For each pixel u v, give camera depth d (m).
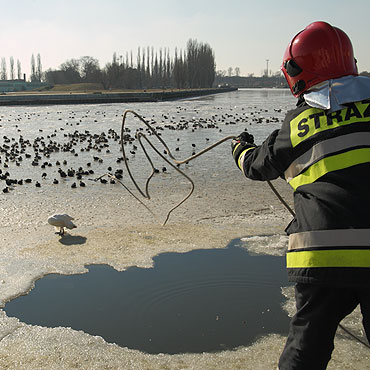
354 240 2.21
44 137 24.75
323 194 2.31
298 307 2.44
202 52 177.75
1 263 6.66
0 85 158.75
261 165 2.68
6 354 4.38
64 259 6.82
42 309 5.34
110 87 152.00
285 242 7.59
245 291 5.79
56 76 179.62
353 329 4.76
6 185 12.26
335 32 2.61
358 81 2.47
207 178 13.01
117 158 16.98
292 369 2.40
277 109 48.66
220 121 33.81
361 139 2.32
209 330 4.82
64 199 10.52
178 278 6.17
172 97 95.75
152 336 4.70
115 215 9.12
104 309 5.32
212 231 8.13
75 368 4.14
